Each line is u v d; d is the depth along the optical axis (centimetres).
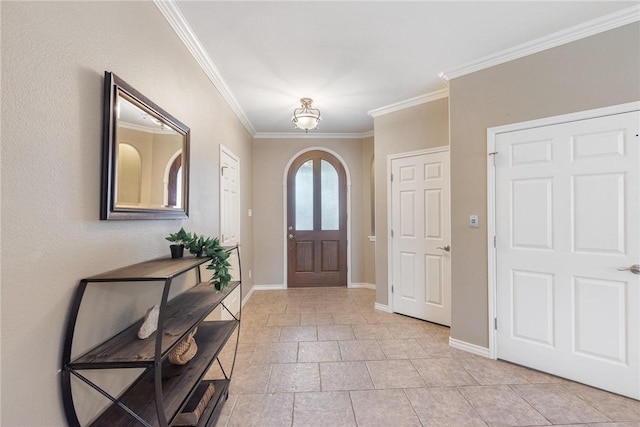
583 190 192
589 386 191
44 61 90
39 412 90
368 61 237
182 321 136
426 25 192
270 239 457
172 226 176
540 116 209
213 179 259
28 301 86
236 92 297
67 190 99
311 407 175
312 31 197
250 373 212
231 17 181
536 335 212
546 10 178
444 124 301
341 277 461
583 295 193
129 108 130
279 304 377
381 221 355
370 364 224
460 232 248
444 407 174
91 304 109
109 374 121
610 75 184
